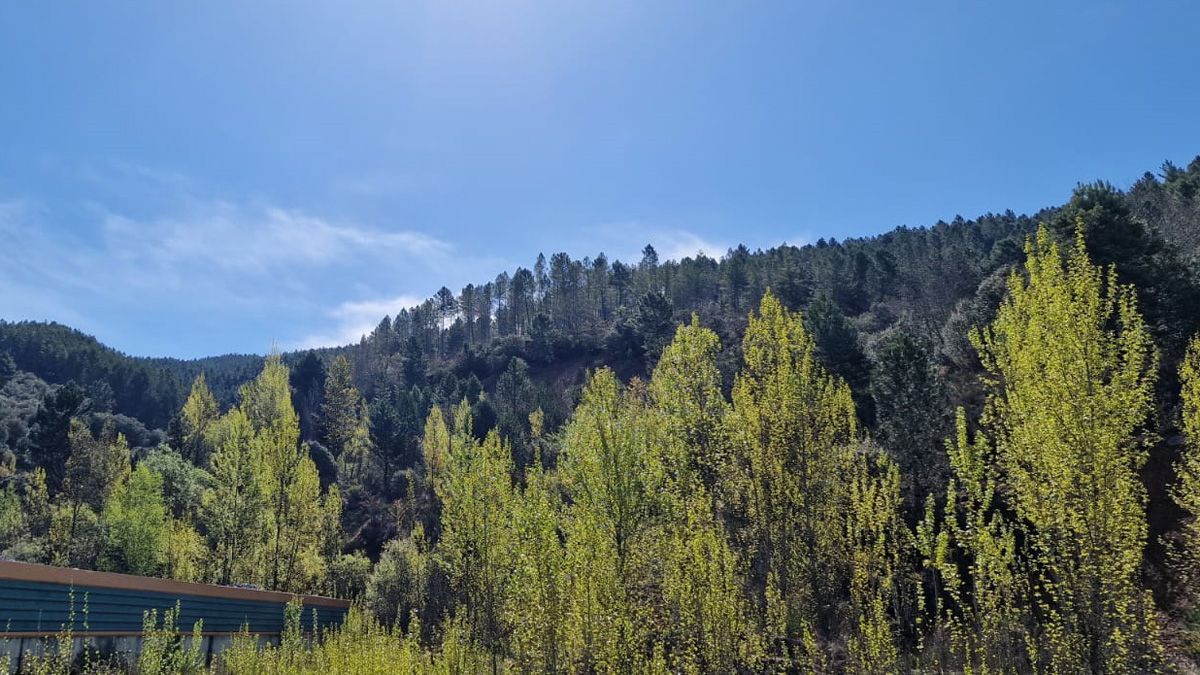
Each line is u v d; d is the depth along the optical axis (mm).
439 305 119688
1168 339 23312
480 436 55250
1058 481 9750
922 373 26312
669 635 10664
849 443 18734
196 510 37281
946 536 11398
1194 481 14898
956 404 26984
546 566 10195
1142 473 19703
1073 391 9891
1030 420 10344
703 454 18703
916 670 12484
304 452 34219
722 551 10820
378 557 44719
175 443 53250
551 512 11008
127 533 30938
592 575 9992
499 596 16656
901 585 15578
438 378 88250
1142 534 9906
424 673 12359
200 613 20062
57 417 48812
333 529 36250
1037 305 10680
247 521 31609
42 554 31234
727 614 10266
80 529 32656
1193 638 14305
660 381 21891
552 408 57469
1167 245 25984
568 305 104125
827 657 13773
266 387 51062
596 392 17125
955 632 11641
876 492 16641
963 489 21141
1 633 14172
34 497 35375
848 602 16203
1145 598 10266
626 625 9820
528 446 46781
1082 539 9547
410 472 53156
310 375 78188
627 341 78438
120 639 17078
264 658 15391
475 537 17906
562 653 9758
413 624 14789
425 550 28891
